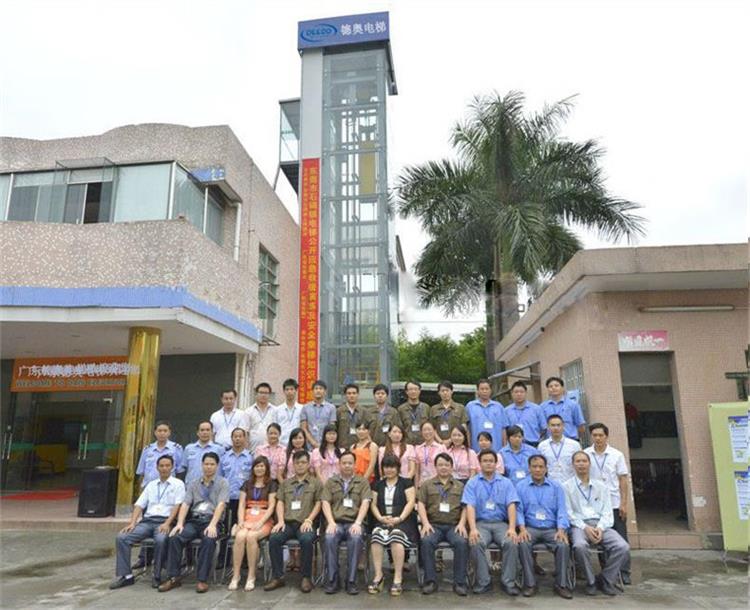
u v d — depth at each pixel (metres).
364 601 5.23
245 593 5.55
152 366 9.83
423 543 5.55
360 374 14.77
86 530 8.96
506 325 14.20
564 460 6.29
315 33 16.80
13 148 12.53
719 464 7.00
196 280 9.93
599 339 7.81
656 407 9.44
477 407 7.16
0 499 12.00
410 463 6.42
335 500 5.92
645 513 8.69
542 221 12.80
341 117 16.31
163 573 6.12
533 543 5.60
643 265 7.15
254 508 6.05
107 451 12.60
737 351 7.65
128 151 12.40
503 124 14.30
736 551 6.83
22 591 5.67
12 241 9.59
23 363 13.11
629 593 5.40
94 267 9.61
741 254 7.05
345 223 15.57
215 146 12.21
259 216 14.06
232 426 7.37
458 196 14.51
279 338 15.32
